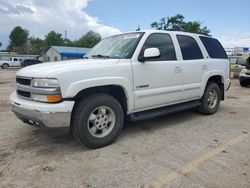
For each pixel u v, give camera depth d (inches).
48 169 121.5
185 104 203.3
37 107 128.3
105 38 201.8
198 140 161.5
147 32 171.9
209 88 222.4
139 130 183.0
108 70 144.9
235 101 311.9
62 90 128.3
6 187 105.7
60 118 129.7
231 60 750.5
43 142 157.9
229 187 105.0
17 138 165.0
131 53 159.5
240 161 129.3
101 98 143.9
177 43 191.9
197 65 203.3
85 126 139.1
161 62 174.2
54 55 2043.6
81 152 141.9
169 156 136.1
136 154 138.9
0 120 209.0
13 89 429.7
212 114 232.7
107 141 149.5
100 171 119.3
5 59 1555.1
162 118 217.2
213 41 235.3
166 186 106.0
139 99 161.8
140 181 110.2
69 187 105.8
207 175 114.9
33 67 145.6
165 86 177.9
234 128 188.4
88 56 181.2
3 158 134.0
